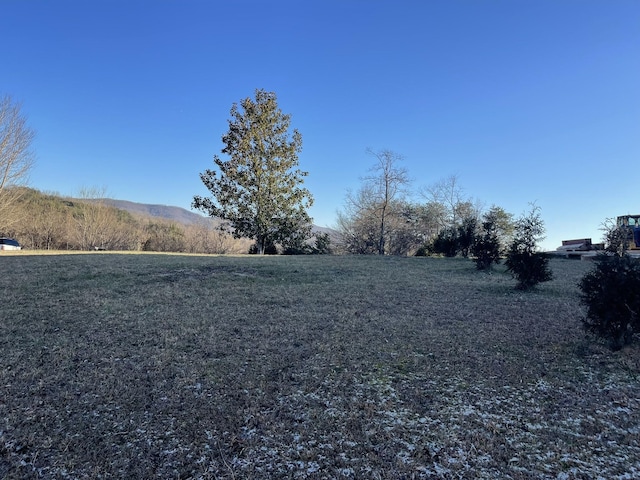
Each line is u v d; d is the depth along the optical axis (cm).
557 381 367
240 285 845
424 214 3156
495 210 2722
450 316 594
